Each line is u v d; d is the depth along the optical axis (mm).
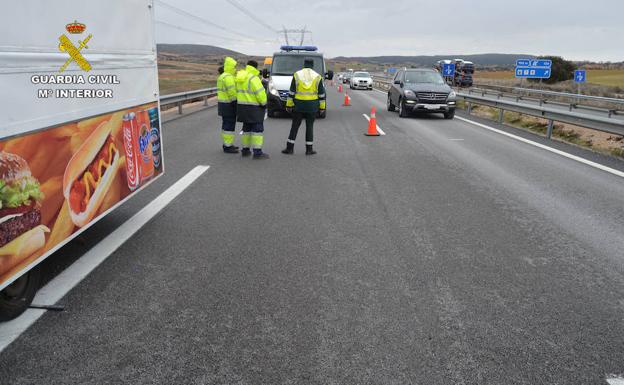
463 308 3607
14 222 3020
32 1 3148
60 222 3562
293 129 10055
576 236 5254
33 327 3240
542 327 3363
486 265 4426
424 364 2910
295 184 7438
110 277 4027
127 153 4754
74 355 2938
